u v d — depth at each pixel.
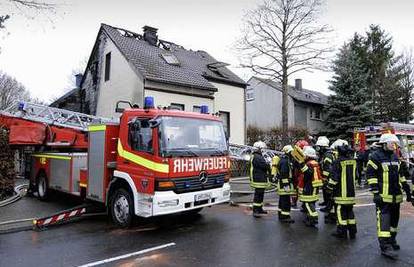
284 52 23.80
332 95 32.09
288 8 23.48
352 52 32.59
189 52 24.94
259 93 37.53
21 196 12.45
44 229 8.17
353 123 30.36
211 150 8.52
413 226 8.16
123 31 22.39
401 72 36.69
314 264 5.64
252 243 6.86
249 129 27.62
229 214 9.75
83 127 12.76
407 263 5.66
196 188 8.04
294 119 35.22
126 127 8.34
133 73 18.62
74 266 5.71
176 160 7.72
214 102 21.58
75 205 10.90
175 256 6.13
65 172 10.73
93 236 7.55
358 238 7.16
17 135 11.63
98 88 22.55
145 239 7.26
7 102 46.75
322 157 10.05
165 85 18.44
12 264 5.82
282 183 8.77
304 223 8.60
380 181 6.30
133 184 7.94
